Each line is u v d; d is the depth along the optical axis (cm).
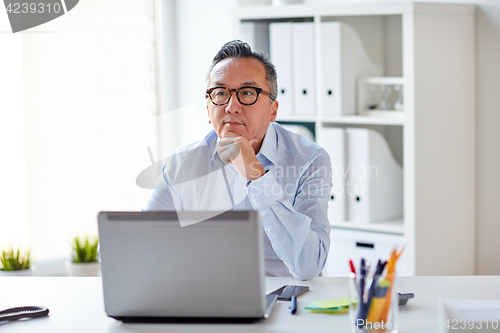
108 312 132
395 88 288
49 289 163
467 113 288
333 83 289
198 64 369
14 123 304
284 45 303
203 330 127
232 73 179
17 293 160
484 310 122
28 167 311
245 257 126
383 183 289
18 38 302
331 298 147
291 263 166
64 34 320
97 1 333
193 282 128
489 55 285
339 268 293
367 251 283
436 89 271
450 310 122
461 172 288
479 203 297
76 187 330
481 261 298
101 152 340
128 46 352
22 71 305
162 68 373
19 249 290
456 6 275
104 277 131
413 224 266
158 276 129
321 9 285
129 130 353
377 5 268
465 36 283
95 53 335
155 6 366
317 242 168
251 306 128
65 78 322
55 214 323
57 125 321
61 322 136
